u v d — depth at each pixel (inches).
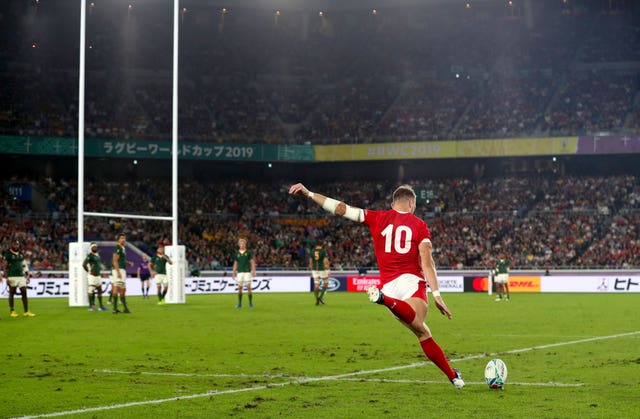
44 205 4402.1
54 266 3909.9
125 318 1800.0
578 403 668.7
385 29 5374.0
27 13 4793.3
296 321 1705.2
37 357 1031.6
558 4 5275.6
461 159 4899.1
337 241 4549.7
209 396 713.6
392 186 4970.5
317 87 5246.1
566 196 4579.2
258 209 4790.8
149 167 4808.1
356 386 773.9
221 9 5196.9
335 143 4761.3
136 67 5004.9
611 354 1056.8
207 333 1396.4
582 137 4399.6
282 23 5388.8
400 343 1212.5
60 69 4788.4
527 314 1951.3
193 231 4520.2
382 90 5162.4
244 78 5172.2
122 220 4463.6
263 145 4717.0
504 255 2743.6
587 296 3048.7
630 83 4862.2
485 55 5191.9
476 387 766.5
